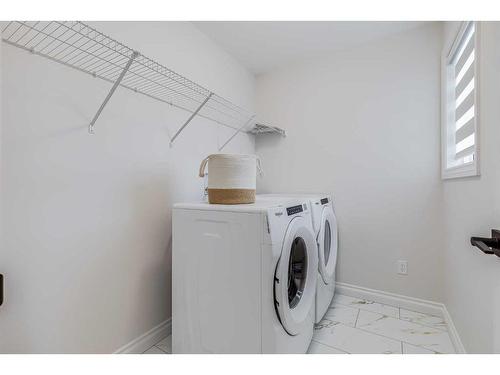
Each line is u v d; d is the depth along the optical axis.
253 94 2.98
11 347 1.11
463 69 1.73
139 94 1.67
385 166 2.30
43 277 1.21
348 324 1.95
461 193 1.56
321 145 2.62
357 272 2.44
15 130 1.11
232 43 2.39
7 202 1.09
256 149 3.01
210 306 1.42
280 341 1.27
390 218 2.29
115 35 1.52
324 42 2.37
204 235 1.43
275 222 1.29
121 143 1.56
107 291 1.49
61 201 1.27
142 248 1.69
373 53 2.36
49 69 1.22
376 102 2.34
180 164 1.99
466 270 1.47
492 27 1.11
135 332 1.64
